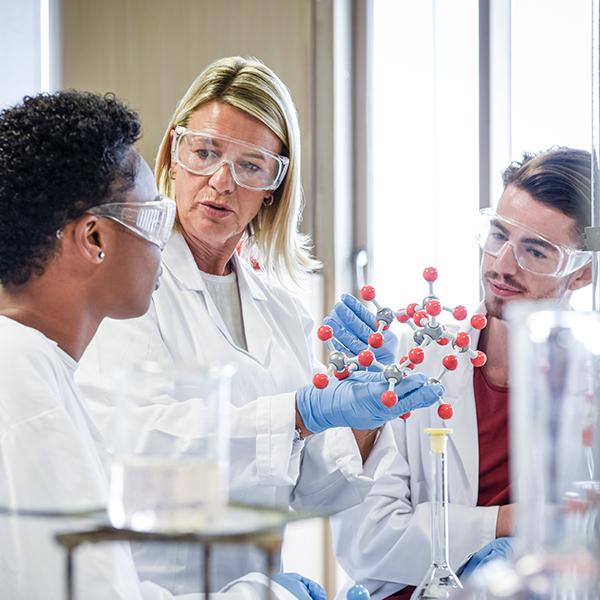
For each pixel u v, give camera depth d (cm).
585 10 356
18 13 419
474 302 382
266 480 184
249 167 215
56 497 122
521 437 84
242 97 215
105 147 139
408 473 224
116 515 86
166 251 221
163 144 227
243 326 230
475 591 88
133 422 87
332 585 375
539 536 84
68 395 135
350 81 411
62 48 435
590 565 84
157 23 423
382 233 406
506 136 372
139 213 141
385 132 405
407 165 400
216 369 90
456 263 387
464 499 218
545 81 363
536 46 365
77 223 139
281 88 222
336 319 201
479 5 377
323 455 210
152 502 85
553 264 206
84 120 139
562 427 84
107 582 116
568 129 359
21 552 116
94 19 432
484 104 377
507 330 219
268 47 409
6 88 414
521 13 369
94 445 137
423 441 222
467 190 383
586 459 84
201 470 85
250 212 220
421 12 396
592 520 84
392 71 404
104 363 199
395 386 177
